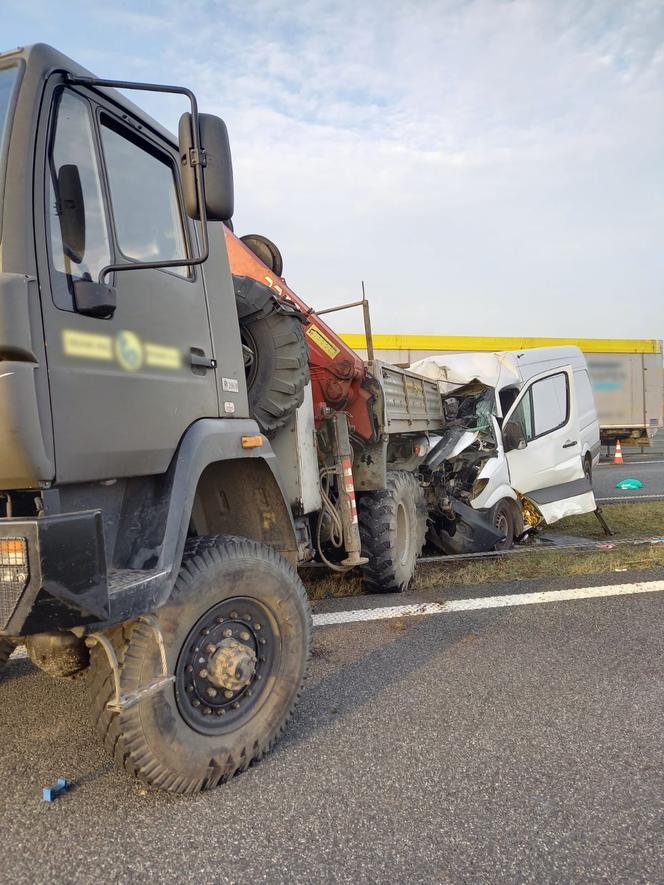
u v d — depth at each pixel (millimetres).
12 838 2369
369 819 2467
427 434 7855
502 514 7820
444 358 9539
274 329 4164
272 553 3037
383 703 3498
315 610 5219
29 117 2211
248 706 2850
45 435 2111
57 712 3471
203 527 3459
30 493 2217
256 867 2205
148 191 2854
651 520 9586
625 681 3717
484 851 2273
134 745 2434
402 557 5977
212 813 2518
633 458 21672
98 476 2336
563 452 9000
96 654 2492
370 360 5738
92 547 2076
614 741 3043
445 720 3285
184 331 2939
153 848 2309
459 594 5609
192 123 2402
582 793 2621
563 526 9586
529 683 3717
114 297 2412
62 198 2301
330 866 2207
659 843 2309
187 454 2760
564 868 2186
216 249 3320
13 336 1998
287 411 4191
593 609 5035
